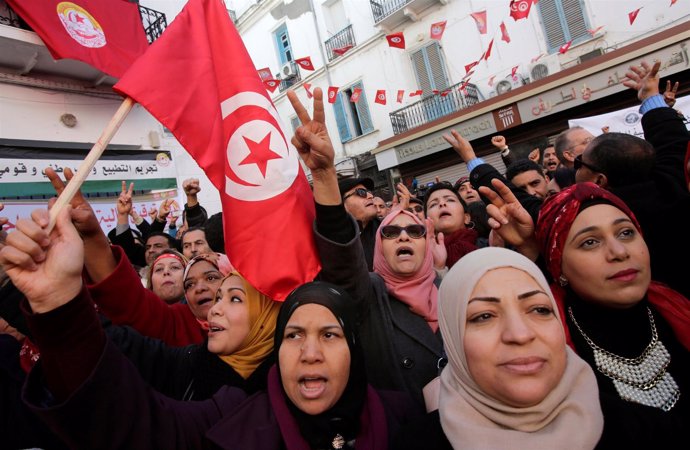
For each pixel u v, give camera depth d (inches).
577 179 77.6
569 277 53.6
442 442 43.1
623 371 49.7
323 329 49.1
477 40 418.6
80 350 39.8
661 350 49.5
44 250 39.4
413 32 461.1
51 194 249.4
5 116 243.3
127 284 67.1
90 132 274.8
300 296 51.1
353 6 499.8
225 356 63.6
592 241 51.4
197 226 132.8
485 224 125.1
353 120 522.0
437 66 444.5
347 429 49.4
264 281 65.5
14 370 64.6
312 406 47.2
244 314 64.1
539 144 381.7
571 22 368.2
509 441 38.5
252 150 72.4
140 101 65.5
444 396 45.7
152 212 177.6
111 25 256.5
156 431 43.4
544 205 58.4
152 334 73.5
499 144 139.5
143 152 299.1
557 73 352.2
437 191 121.3
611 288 49.6
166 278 104.3
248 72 76.2
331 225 64.4
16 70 250.1
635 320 51.2
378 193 444.8
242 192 71.2
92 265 65.7
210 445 47.5
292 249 67.7
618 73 327.0
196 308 83.7
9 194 233.9
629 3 344.2
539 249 63.6
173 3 331.6
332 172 63.6
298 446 46.8
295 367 48.3
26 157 243.1
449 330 46.7
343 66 515.2
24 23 238.5
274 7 568.4
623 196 65.9
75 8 240.1
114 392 40.6
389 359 68.1
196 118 70.8
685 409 46.4
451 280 47.6
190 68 72.3
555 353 41.1
